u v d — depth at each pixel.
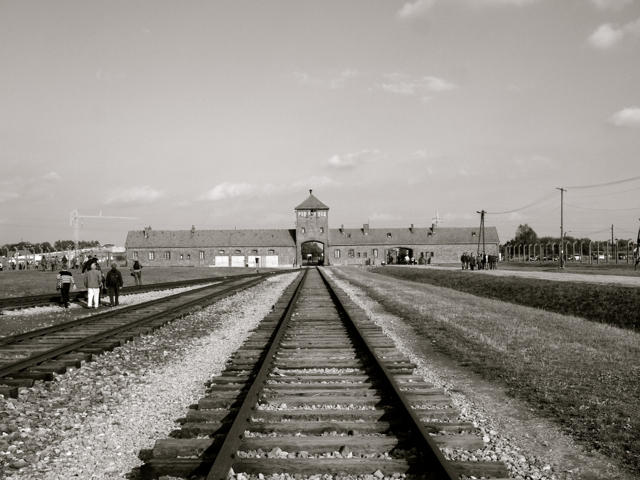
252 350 11.17
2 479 5.09
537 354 11.06
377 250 119.25
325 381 8.59
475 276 39.00
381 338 12.88
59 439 6.24
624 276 33.69
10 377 9.03
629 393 7.94
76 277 48.34
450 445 5.65
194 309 20.20
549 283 27.69
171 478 4.88
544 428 6.59
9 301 22.50
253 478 4.90
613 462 5.54
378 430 6.02
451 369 10.12
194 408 7.15
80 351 11.35
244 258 115.50
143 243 116.50
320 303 22.19
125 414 7.21
